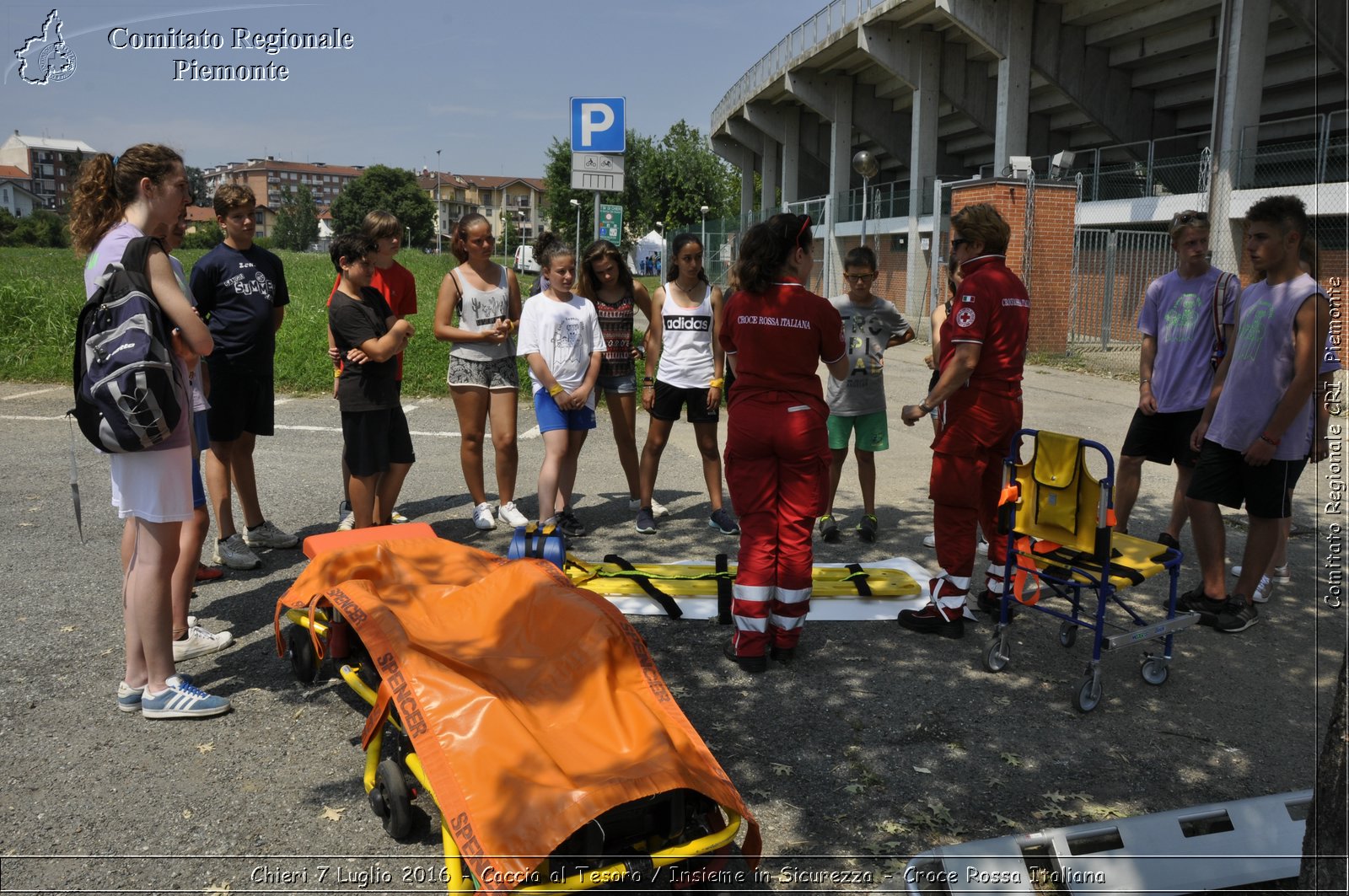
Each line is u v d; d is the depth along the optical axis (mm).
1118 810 3576
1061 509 4535
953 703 4438
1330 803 2719
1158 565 4395
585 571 5793
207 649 4820
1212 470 5191
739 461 4770
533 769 2807
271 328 6008
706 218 64312
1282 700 4496
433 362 13672
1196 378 5867
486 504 7102
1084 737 4133
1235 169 17938
